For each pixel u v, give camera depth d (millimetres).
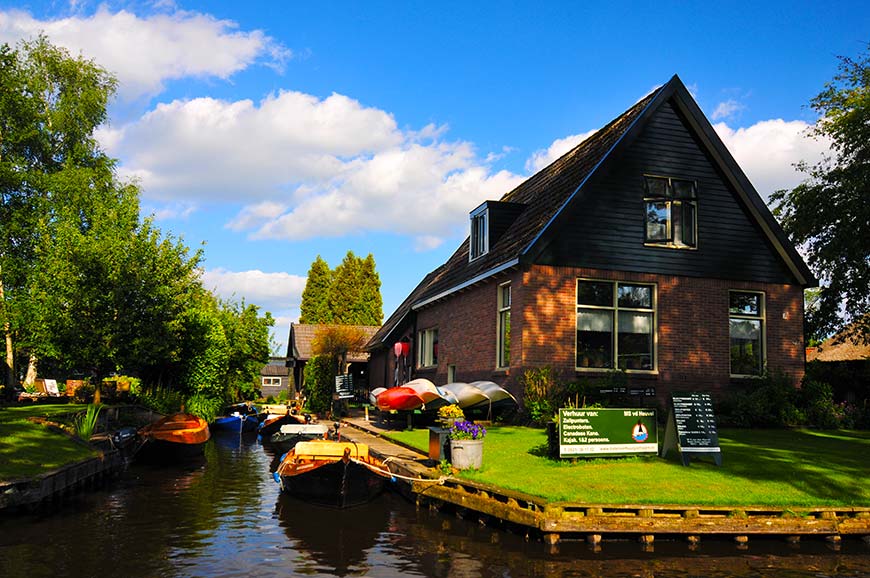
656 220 20266
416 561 9562
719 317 20422
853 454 13961
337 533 11195
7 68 34906
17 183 33469
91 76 36812
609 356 19547
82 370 26141
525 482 11461
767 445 15078
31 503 12562
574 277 19375
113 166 37844
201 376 32188
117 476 17562
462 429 13102
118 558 9664
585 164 21578
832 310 25906
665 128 20531
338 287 67375
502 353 20859
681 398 13008
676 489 10930
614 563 9266
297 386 55344
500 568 9148
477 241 24328
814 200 25234
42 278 24234
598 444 13117
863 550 9812
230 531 11367
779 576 8719
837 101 25656
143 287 24172
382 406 17875
